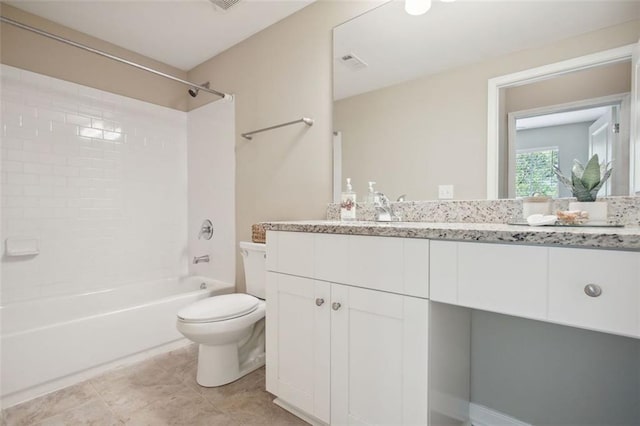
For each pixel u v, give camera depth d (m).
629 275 0.66
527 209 1.16
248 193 2.28
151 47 2.42
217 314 1.53
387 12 1.60
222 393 1.54
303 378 1.26
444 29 1.45
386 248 1.01
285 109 2.04
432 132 1.48
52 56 2.11
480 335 1.31
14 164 1.96
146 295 2.47
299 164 1.96
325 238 1.17
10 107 1.94
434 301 0.94
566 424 1.15
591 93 1.12
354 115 1.72
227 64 2.43
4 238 1.92
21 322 1.91
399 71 1.57
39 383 1.51
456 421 1.17
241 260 2.34
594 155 1.04
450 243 0.89
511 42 1.28
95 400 1.48
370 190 1.65
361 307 1.07
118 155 2.43
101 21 2.09
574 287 0.72
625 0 1.07
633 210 1.04
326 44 1.82
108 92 2.37
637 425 1.03
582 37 1.14
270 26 2.12
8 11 1.94
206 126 2.63
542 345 1.19
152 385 1.61
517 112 1.27
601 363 1.08
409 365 0.97
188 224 2.84
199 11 1.98
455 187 1.41
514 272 0.79
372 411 1.05
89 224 2.28
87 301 2.18
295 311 1.29
